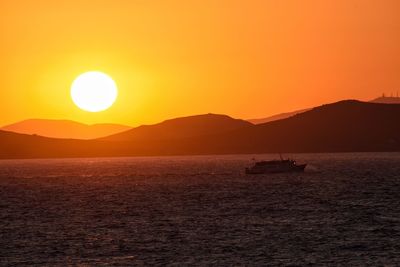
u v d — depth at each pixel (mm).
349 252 139125
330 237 154500
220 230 166250
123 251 142875
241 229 167125
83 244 151125
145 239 155750
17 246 149875
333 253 138500
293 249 142250
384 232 160500
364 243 147500
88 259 136250
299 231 163125
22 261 135250
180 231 166125
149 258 136125
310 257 135125
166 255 138375
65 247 148000
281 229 166375
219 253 139500
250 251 140750
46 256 139500
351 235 156875
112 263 132500
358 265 128625
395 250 140375
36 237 161125
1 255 140750
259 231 163875
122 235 162000
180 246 146750
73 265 131500
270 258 134625
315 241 150125
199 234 161000
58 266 130750
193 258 135500
